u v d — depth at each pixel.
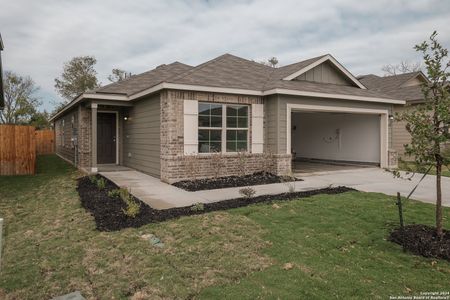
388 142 13.39
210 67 12.11
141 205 6.80
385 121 13.31
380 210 6.16
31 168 12.45
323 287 3.38
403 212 6.00
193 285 3.50
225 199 7.37
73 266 4.05
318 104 11.45
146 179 10.45
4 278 3.80
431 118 4.51
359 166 14.24
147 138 11.55
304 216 5.81
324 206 6.48
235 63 13.36
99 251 4.45
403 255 4.18
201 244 4.57
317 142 17.02
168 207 6.64
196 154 10.03
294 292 3.29
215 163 10.27
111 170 12.73
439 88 4.40
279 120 10.65
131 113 13.19
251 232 5.02
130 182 9.85
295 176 11.04
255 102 10.94
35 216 6.42
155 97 10.75
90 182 9.82
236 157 10.62
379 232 4.98
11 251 4.61
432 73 4.44
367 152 14.26
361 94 12.37
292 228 5.20
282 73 12.58
